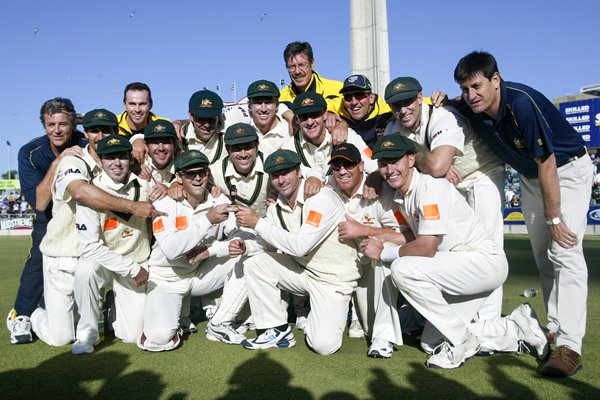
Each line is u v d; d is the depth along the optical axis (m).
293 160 4.07
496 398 3.02
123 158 4.27
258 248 4.39
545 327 4.30
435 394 3.09
